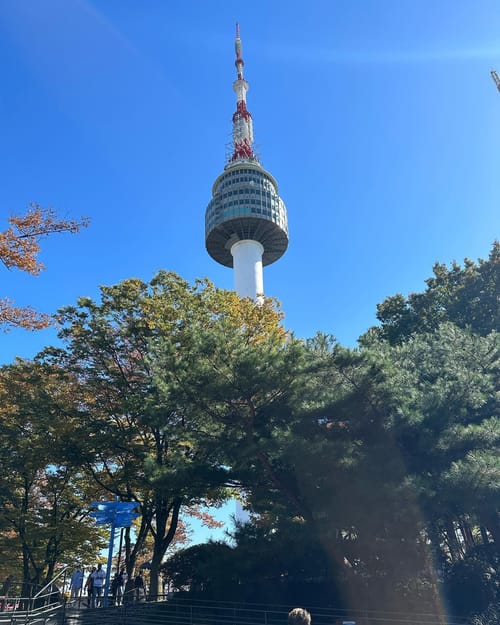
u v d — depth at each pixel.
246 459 14.42
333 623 12.88
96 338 22.94
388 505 12.01
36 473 25.45
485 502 12.30
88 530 24.25
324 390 14.35
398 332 32.94
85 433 21.47
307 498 14.10
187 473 15.31
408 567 12.79
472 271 32.34
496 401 15.87
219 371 14.17
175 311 22.80
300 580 15.17
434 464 13.35
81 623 14.69
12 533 27.62
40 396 22.66
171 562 18.56
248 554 14.55
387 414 14.11
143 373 22.97
